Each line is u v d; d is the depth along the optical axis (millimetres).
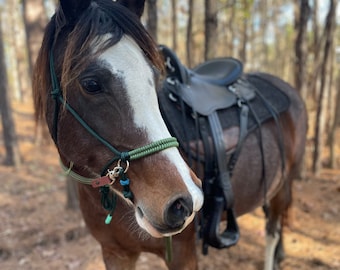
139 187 1198
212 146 1801
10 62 19562
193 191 1147
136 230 1541
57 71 1300
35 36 6281
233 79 2189
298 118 2693
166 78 1846
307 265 2986
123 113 1187
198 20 11531
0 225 3760
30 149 6871
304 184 4746
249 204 2188
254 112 2139
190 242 1755
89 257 3176
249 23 10492
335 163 5508
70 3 1252
